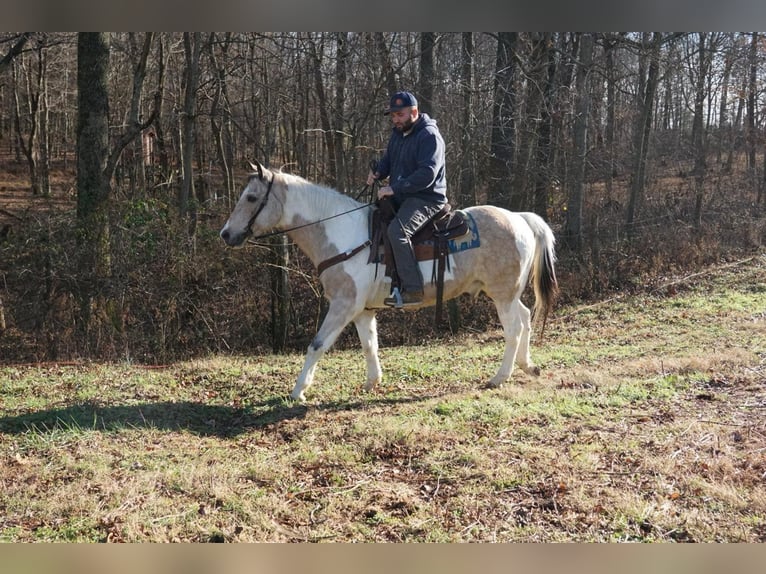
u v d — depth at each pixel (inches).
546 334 415.2
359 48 506.6
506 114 540.1
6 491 166.7
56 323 416.2
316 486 174.1
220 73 510.0
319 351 245.8
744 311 437.4
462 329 510.0
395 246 236.7
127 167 727.1
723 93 794.8
